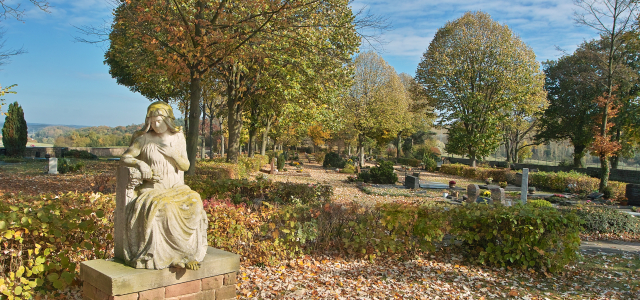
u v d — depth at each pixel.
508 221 6.98
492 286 6.09
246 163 23.94
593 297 5.72
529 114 31.91
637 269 7.24
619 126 27.75
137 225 3.50
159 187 3.73
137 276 3.33
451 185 22.09
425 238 7.09
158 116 3.66
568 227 6.82
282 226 6.82
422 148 55.09
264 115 27.97
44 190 12.12
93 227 5.06
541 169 35.34
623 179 27.14
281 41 12.71
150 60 14.09
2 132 32.72
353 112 39.16
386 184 23.83
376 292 5.56
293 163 40.78
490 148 31.06
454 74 31.44
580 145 37.88
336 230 7.34
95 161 28.45
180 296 3.60
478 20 31.05
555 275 6.72
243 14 12.12
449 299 5.46
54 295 4.62
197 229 3.68
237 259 3.99
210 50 10.70
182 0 11.05
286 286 5.57
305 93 19.20
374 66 40.31
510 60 29.86
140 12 10.20
